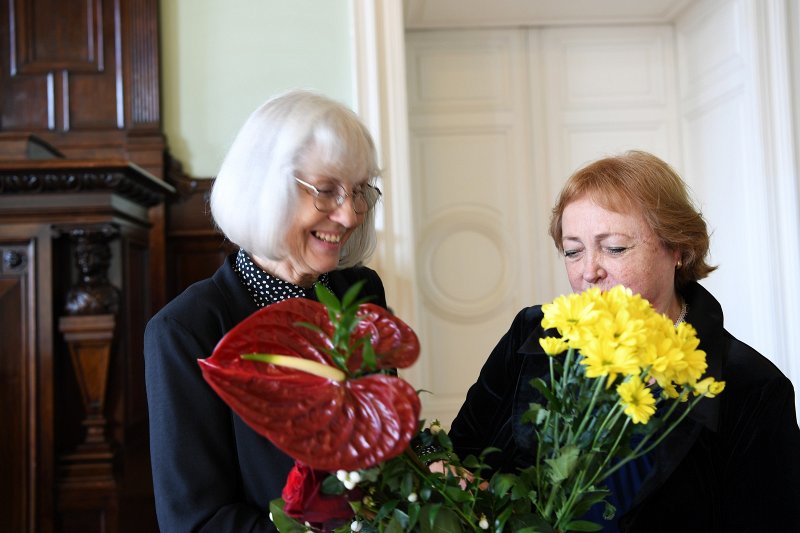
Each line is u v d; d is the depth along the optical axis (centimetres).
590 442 79
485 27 381
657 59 388
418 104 379
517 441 113
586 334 73
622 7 366
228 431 110
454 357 380
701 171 373
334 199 109
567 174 383
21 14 330
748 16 319
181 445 104
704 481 109
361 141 110
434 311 381
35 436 229
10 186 229
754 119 319
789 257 314
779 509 107
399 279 317
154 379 108
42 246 234
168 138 328
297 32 326
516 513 81
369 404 72
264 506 108
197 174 328
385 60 321
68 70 328
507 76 383
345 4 327
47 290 233
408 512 79
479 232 382
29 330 232
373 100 319
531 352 117
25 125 328
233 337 76
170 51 329
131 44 327
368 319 83
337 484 78
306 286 122
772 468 108
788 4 316
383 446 69
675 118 389
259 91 327
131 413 254
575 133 385
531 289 380
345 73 326
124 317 252
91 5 330
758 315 327
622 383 74
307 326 76
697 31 367
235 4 328
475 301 381
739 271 343
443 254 381
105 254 241
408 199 319
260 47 327
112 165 229
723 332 117
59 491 228
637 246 115
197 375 107
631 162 119
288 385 73
